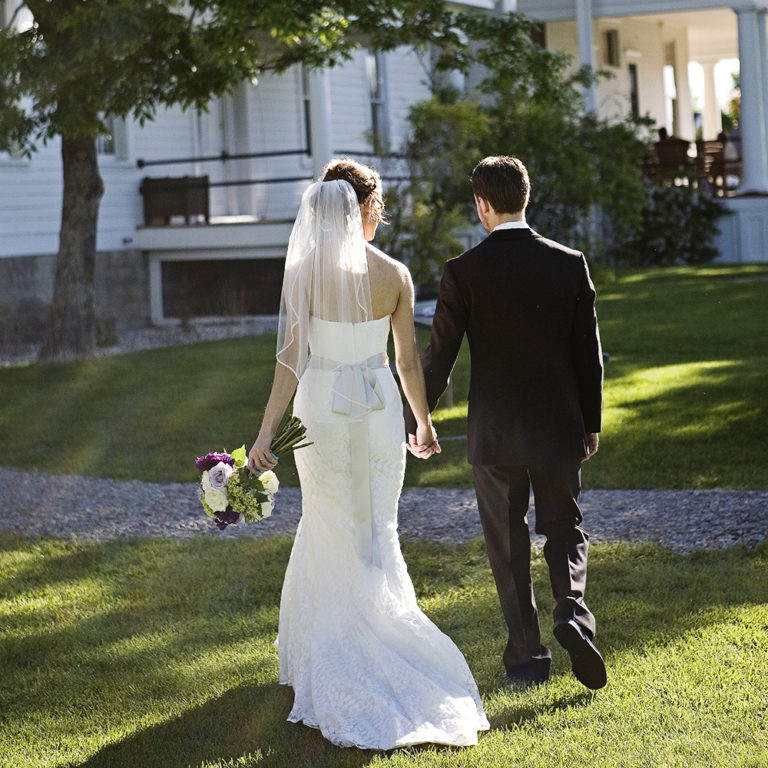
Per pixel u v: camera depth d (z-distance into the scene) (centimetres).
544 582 466
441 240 1427
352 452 351
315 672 345
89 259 1215
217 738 343
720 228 2098
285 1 1009
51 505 645
